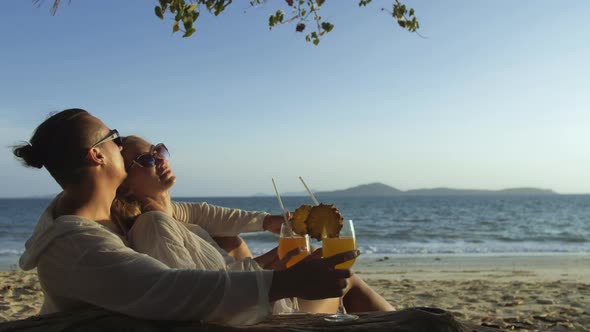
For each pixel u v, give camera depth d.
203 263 2.47
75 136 2.12
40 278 2.00
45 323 1.89
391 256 19.52
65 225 1.94
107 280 1.83
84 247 1.89
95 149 2.16
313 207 2.37
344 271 1.88
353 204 108.88
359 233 35.06
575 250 23.11
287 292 1.85
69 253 1.90
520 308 6.74
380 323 1.83
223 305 1.82
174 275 1.83
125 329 1.81
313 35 3.80
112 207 2.61
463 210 76.06
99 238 1.93
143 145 2.97
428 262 16.77
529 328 5.24
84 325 1.83
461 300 7.67
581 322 5.53
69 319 1.87
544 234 35.38
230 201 139.62
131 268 1.84
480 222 49.22
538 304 7.13
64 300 2.02
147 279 1.82
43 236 1.94
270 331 1.81
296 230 2.54
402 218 56.28
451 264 16.00
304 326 1.88
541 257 18.70
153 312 1.81
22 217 61.16
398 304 7.32
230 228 3.40
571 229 40.53
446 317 1.83
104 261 1.86
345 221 2.36
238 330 1.81
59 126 2.12
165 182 2.97
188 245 2.47
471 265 15.63
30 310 5.89
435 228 41.28
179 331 1.81
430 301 7.57
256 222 3.47
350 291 2.85
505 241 29.78
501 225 44.94
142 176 2.91
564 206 91.00
